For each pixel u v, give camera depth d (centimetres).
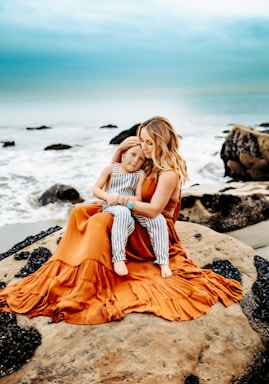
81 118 4678
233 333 379
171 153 431
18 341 361
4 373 337
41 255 536
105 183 477
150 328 368
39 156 1783
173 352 349
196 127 3161
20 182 1288
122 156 471
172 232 488
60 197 1060
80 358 343
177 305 390
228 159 1331
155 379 327
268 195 842
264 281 470
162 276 424
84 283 395
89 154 1814
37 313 397
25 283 432
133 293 403
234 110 5862
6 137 2647
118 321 376
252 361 364
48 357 347
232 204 820
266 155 1202
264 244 741
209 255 534
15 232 861
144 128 430
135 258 447
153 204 429
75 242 432
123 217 415
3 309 407
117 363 338
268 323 405
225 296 420
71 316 382
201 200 834
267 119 4112
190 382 331
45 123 3869
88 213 455
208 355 354
